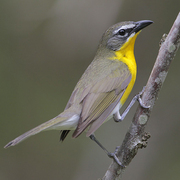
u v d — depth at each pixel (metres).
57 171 13.07
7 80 14.02
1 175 13.03
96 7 13.75
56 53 14.07
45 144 13.47
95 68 8.52
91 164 12.84
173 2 13.48
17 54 14.19
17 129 13.59
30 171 13.16
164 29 13.48
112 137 13.00
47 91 14.12
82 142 13.28
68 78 14.18
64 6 13.91
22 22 14.12
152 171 11.95
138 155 12.26
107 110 8.00
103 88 8.09
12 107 13.77
